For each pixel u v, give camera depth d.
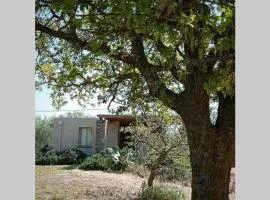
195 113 7.83
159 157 13.70
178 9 5.38
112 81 8.86
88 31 6.36
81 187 15.37
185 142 13.92
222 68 6.06
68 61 8.45
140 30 5.27
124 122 29.44
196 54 6.98
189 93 7.82
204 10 5.46
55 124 30.95
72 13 5.94
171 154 14.67
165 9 5.18
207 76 6.50
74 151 27.84
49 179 17.12
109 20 5.79
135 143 17.22
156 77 7.33
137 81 8.41
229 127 7.87
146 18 5.16
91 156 25.80
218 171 7.93
